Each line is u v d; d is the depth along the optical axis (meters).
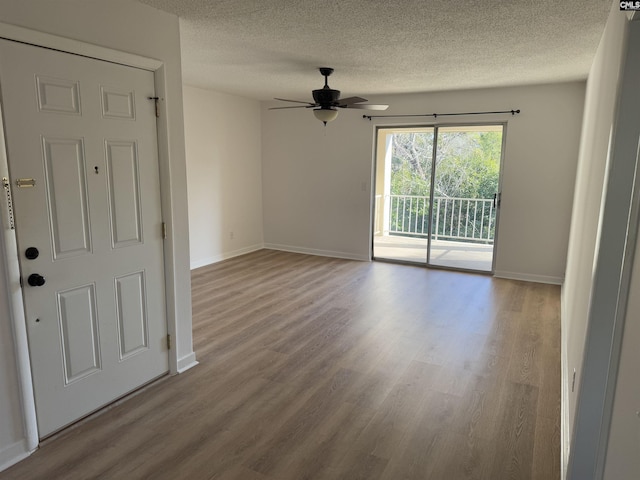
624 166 1.61
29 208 2.05
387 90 5.45
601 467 1.21
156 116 2.65
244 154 6.55
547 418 2.48
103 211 2.40
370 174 6.14
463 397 2.69
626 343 1.08
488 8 2.53
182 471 2.04
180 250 2.92
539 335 3.64
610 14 2.49
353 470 2.06
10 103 1.94
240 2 2.48
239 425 2.40
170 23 2.67
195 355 3.14
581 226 3.11
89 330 2.40
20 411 2.10
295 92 5.80
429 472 2.05
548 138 5.01
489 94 5.24
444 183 6.67
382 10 2.59
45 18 2.04
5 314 2.00
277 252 6.88
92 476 2.00
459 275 5.55
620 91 1.58
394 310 4.23
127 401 2.62
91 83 2.27
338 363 3.13
